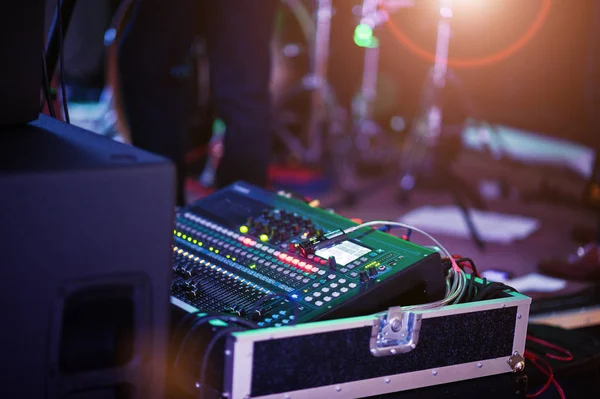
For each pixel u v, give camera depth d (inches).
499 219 159.6
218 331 47.0
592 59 197.9
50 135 46.6
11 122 47.6
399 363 50.6
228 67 108.6
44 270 38.9
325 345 47.3
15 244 37.9
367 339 48.8
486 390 54.3
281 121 218.2
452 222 155.1
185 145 116.1
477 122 180.9
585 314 89.2
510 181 195.8
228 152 112.7
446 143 174.7
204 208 67.6
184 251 61.7
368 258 54.7
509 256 131.4
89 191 39.3
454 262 58.3
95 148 43.8
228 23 105.8
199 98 203.3
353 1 183.3
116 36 159.5
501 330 54.4
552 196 182.4
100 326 42.2
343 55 197.5
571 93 217.3
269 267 56.7
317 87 193.6
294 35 205.6
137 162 40.9
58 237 38.9
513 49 203.0
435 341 51.5
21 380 39.6
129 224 40.7
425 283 53.2
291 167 203.6
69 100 213.8
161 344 43.1
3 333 38.5
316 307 50.0
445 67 162.1
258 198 67.4
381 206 167.8
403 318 50.0
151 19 106.7
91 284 40.3
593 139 197.0
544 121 225.6
